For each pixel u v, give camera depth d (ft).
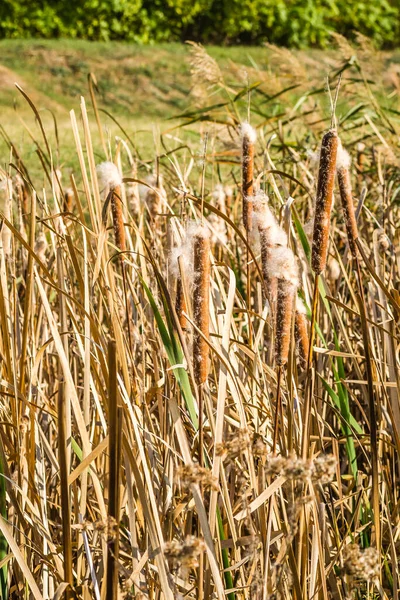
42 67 46.29
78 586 6.75
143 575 6.70
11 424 7.14
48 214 8.56
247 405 7.28
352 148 17.30
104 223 7.26
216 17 61.87
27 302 7.22
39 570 7.54
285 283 6.02
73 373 9.27
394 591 7.11
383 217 10.67
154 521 6.12
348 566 5.68
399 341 7.54
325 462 5.81
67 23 59.98
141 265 8.28
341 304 7.10
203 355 6.08
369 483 8.54
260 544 6.91
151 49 49.06
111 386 5.41
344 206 7.05
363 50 18.88
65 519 5.92
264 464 6.55
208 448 7.83
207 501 7.97
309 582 6.79
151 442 7.19
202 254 5.96
